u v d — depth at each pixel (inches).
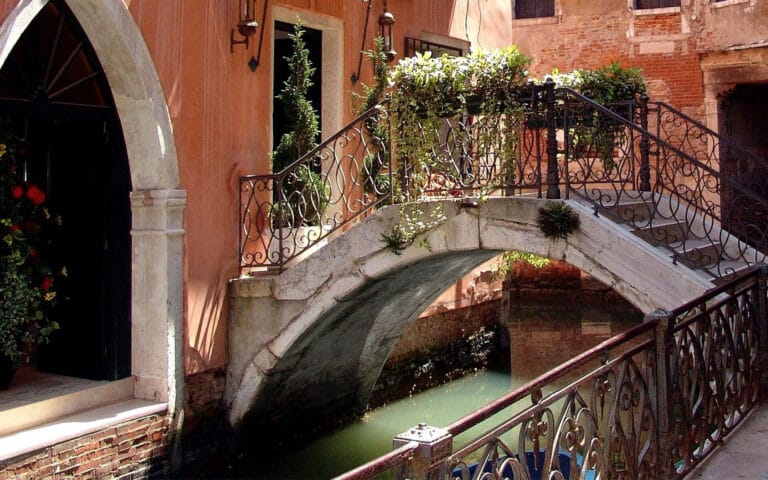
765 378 218.5
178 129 281.4
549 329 563.8
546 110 270.4
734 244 298.5
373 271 287.7
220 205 299.7
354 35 366.9
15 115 252.5
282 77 363.9
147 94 267.4
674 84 586.9
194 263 287.4
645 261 243.6
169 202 273.9
